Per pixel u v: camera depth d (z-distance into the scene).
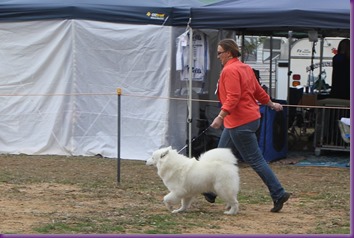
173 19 12.42
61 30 13.01
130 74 12.87
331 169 12.16
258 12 11.59
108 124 13.02
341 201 8.95
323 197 9.30
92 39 12.93
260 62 21.98
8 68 13.28
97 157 12.94
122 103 12.96
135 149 12.87
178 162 7.53
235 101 7.50
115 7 12.74
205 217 7.52
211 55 14.15
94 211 7.73
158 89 12.72
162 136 12.69
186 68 12.34
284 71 21.27
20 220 6.99
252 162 7.85
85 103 13.09
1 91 13.30
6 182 9.96
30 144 13.27
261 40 22.23
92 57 12.99
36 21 13.08
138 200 8.66
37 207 7.89
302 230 6.98
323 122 13.77
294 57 22.08
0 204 8.00
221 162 7.49
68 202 8.34
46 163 12.20
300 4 11.70
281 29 14.72
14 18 13.09
